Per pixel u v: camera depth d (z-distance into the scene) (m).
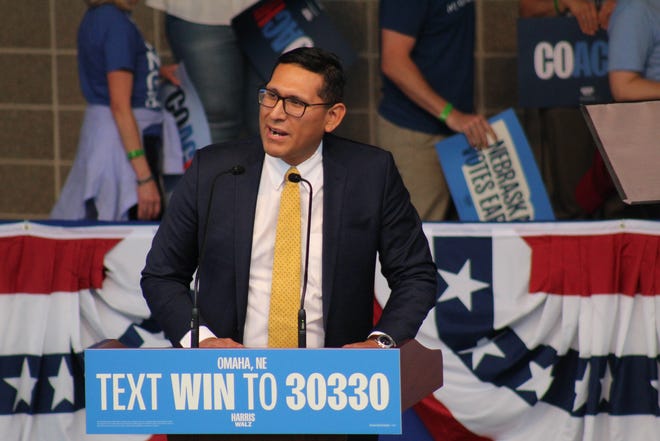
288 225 7.21
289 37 14.33
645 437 11.12
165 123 14.16
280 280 7.18
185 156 14.44
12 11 17.52
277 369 5.88
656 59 13.18
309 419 5.88
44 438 11.24
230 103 14.66
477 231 11.32
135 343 11.41
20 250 11.18
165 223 7.46
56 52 17.59
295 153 7.13
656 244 11.07
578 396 11.09
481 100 17.84
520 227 11.30
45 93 17.62
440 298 11.34
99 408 5.95
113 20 13.33
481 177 13.16
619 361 11.11
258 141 7.52
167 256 7.41
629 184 9.78
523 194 13.02
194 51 14.41
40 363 11.16
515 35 17.77
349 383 5.86
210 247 7.27
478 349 11.38
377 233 7.41
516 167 13.05
